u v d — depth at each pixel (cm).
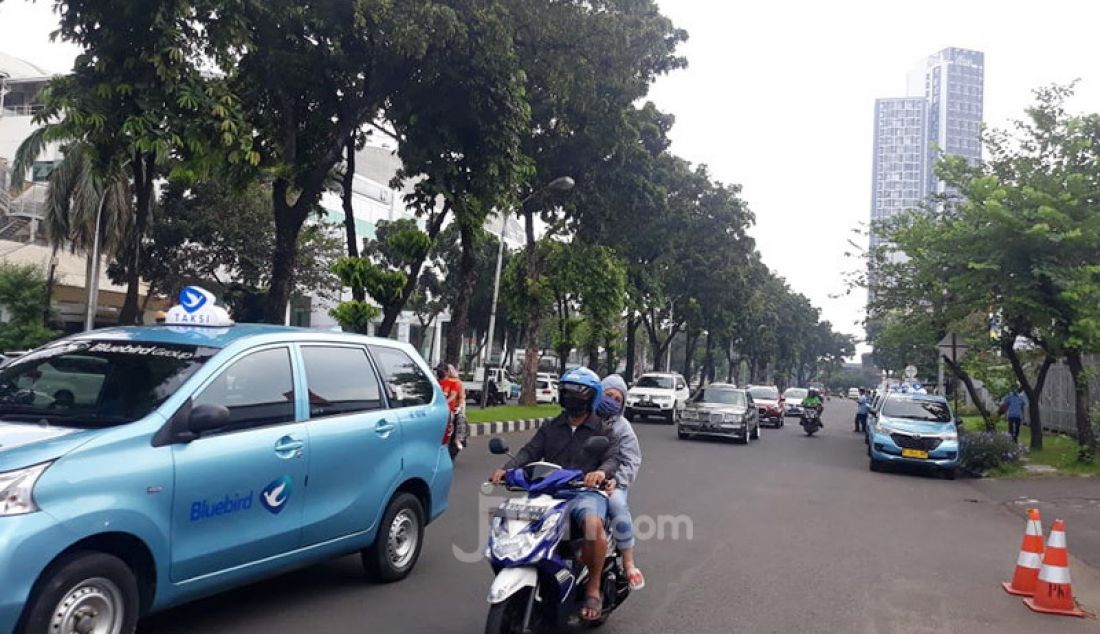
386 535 663
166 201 2855
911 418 1761
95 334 573
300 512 564
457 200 1689
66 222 2508
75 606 422
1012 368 2269
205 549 492
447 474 738
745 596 695
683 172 3800
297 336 600
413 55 1448
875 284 2420
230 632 551
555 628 518
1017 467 1730
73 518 417
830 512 1154
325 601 627
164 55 1104
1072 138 1719
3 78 4091
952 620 649
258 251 2948
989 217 1656
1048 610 679
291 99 1541
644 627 603
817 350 11831
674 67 2469
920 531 1038
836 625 625
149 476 458
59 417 494
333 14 1451
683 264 4075
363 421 630
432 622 587
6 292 2706
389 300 1677
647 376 3209
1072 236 1566
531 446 572
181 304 612
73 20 1126
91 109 1091
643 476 1438
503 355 5547
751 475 1542
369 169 5347
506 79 1588
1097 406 1953
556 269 3030
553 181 2531
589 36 1933
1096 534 1059
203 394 509
